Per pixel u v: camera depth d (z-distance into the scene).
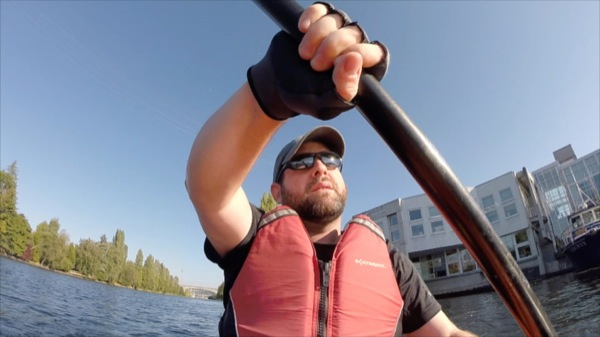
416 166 0.65
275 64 0.62
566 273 28.48
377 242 1.70
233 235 1.33
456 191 0.66
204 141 0.84
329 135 1.81
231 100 0.80
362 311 1.43
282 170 1.91
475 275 31.52
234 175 0.86
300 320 1.31
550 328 0.76
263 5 0.64
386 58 0.61
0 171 48.62
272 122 0.74
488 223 0.69
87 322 13.55
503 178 31.91
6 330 9.81
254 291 1.35
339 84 0.54
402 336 1.58
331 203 1.71
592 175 30.45
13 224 48.78
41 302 16.89
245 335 1.29
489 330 12.66
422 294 1.72
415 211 35.16
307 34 0.57
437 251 34.06
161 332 14.26
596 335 9.59
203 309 35.84
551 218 32.19
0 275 25.66
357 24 0.59
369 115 0.63
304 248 1.46
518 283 0.74
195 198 0.98
